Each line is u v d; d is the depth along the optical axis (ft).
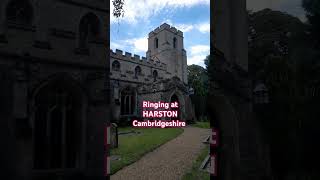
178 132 71.20
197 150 40.86
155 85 102.89
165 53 161.38
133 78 107.76
